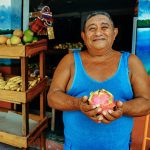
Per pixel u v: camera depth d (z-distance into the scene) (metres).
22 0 3.33
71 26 5.58
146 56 2.65
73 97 1.28
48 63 4.43
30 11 3.36
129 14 5.36
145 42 2.63
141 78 1.31
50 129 3.47
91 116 1.13
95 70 1.34
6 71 3.39
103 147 1.37
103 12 1.32
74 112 1.38
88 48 1.36
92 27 1.30
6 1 3.19
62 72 1.39
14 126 2.84
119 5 5.66
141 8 2.59
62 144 3.13
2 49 2.31
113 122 1.34
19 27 3.36
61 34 5.58
